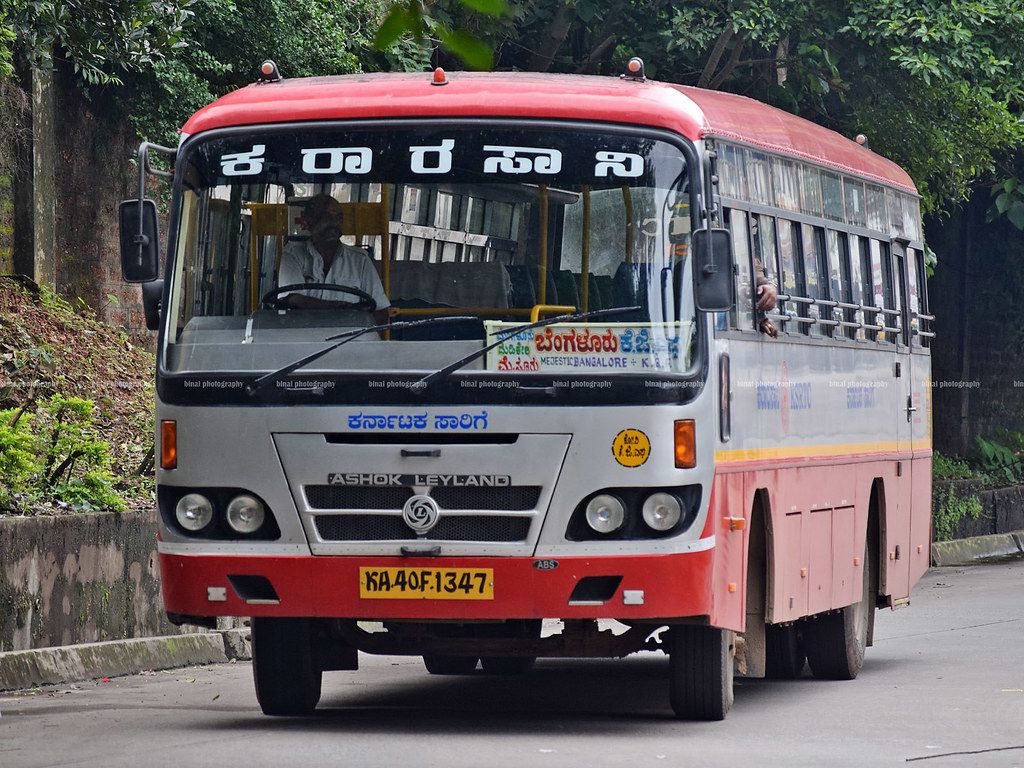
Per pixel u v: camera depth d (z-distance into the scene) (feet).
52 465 121.19
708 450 82.89
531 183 83.10
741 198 93.81
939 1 184.55
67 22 142.61
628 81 88.22
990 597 179.73
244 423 83.25
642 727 87.76
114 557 117.39
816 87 190.60
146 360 163.84
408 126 84.02
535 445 81.41
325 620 88.99
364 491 82.43
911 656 129.90
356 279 83.41
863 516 117.70
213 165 85.40
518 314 82.28
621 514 81.46
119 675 114.21
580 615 81.46
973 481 253.24
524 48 188.44
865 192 122.62
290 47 166.50
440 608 81.87
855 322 116.26
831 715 94.32
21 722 89.86
